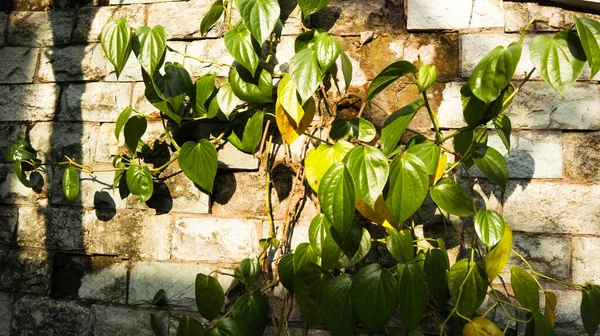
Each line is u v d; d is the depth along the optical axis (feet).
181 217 7.73
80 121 8.09
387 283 6.21
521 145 7.11
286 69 7.53
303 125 6.89
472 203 6.30
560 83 5.53
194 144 7.21
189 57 7.39
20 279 8.12
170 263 7.70
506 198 7.11
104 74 8.05
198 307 7.12
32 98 8.24
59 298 8.00
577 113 7.04
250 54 6.77
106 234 7.90
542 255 7.01
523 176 7.07
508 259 7.07
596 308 6.50
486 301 7.09
